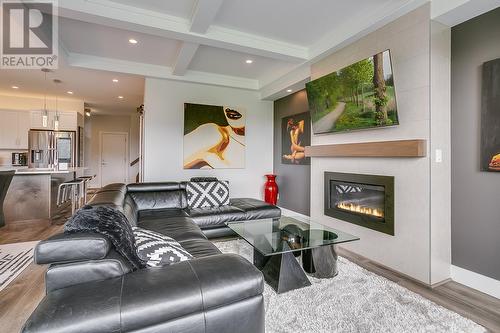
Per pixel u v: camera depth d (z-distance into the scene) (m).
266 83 4.88
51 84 5.11
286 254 2.21
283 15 2.84
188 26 2.90
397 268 2.59
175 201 3.53
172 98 4.61
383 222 2.72
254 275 1.21
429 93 2.32
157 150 4.52
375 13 2.67
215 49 3.65
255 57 3.92
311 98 3.54
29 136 6.13
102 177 8.77
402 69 2.54
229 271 1.20
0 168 5.30
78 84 5.11
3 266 2.62
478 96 2.25
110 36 3.31
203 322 1.07
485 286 2.21
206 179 4.34
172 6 2.67
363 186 2.97
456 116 2.40
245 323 1.17
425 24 2.34
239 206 3.69
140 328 0.97
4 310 1.90
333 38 3.20
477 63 2.26
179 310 1.02
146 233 1.55
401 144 2.46
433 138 2.33
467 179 2.33
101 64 4.04
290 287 2.16
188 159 4.70
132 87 5.32
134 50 3.76
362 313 1.85
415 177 2.43
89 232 1.14
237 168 5.16
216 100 4.96
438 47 2.36
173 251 1.39
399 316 1.81
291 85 4.35
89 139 8.30
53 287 1.04
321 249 2.43
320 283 2.30
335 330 1.66
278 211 3.71
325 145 3.45
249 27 3.09
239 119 5.16
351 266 2.68
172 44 3.54
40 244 1.04
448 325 1.72
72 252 1.06
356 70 2.80
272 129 5.51
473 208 2.29
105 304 0.95
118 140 8.91
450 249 2.45
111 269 1.10
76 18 2.61
